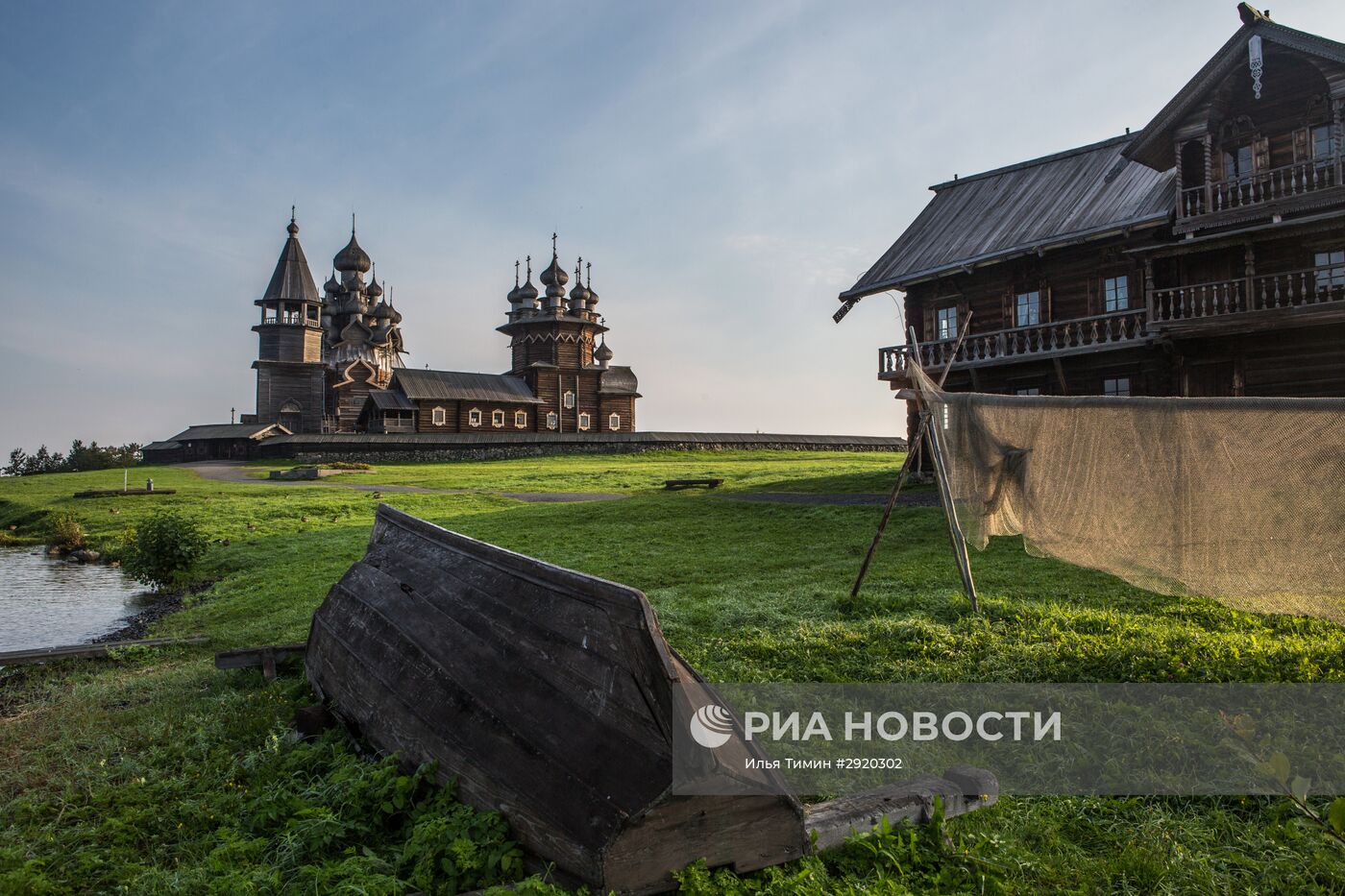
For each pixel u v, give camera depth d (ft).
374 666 22.50
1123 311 71.92
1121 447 27.07
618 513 84.17
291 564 66.39
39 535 109.50
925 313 93.81
